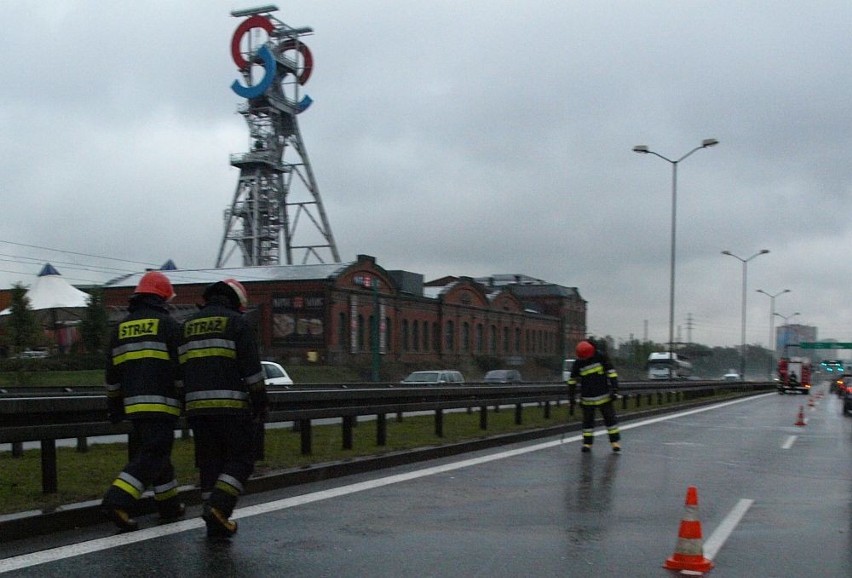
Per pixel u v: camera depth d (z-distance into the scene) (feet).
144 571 20.03
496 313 288.92
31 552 21.38
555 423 64.64
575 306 370.94
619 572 21.25
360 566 21.22
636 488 34.88
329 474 35.37
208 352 23.70
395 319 229.04
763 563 22.53
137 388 23.41
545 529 26.17
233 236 261.65
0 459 36.50
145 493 26.89
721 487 35.70
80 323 157.38
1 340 143.54
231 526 23.57
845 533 26.43
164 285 24.73
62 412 26.43
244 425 23.86
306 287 203.51
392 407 45.34
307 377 186.29
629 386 92.94
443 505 29.89
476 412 81.10
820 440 59.67
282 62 262.88
